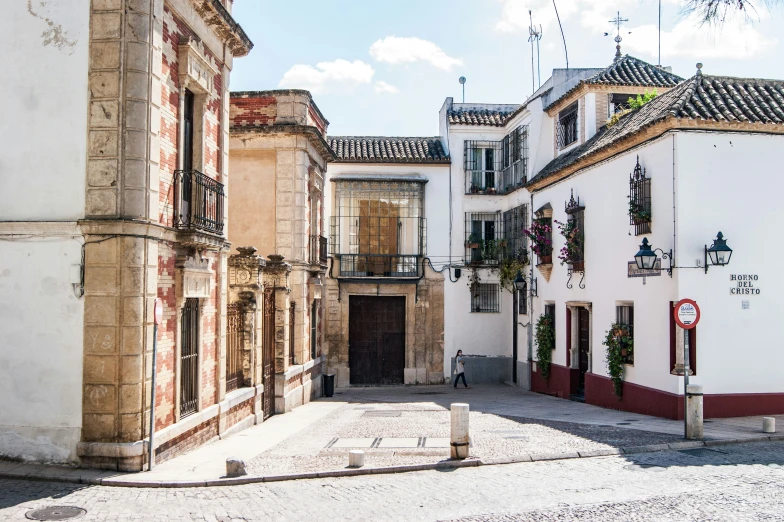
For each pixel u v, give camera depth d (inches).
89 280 400.5
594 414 673.0
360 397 962.7
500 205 1151.0
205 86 504.7
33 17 411.2
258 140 799.7
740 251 595.2
